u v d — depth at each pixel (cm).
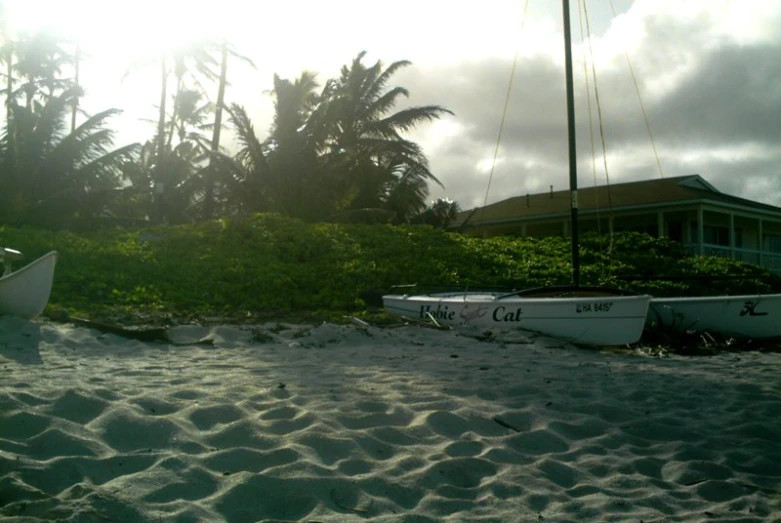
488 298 1366
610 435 600
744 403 744
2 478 407
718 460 556
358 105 3005
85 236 2003
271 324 1256
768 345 1371
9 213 2211
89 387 621
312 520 397
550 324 1248
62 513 371
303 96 2577
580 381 834
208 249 1917
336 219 2503
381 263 1975
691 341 1373
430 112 2952
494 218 3569
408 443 544
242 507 409
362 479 458
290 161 2466
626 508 446
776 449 589
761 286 2359
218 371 773
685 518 437
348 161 2683
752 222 3588
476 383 772
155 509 391
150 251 1858
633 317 1205
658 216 3158
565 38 1445
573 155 1427
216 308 1515
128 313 1336
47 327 966
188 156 3472
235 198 2614
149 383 674
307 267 1886
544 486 475
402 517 408
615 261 2364
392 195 2862
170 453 473
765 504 463
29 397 564
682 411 704
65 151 2336
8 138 2366
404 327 1245
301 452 490
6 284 986
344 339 1087
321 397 653
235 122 2506
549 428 602
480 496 453
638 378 878
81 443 474
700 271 2408
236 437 520
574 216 1413
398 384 737
